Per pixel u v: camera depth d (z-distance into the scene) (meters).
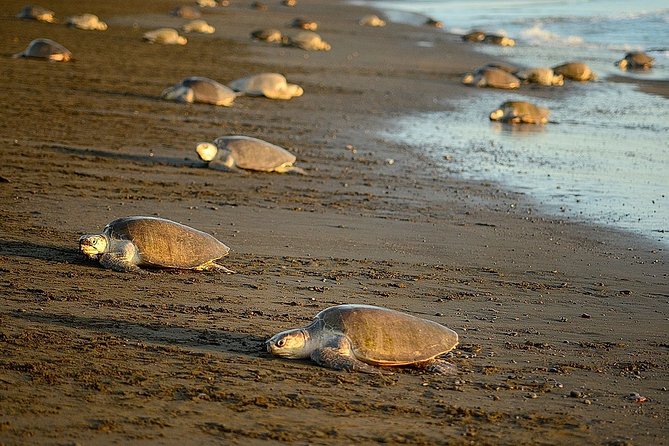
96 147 22.22
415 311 11.85
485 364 10.04
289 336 9.59
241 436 7.55
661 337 11.48
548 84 43.16
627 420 8.67
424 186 20.64
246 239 15.13
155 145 23.12
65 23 55.91
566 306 12.66
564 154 25.62
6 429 7.28
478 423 8.32
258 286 12.50
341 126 28.59
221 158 20.72
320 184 20.17
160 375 8.84
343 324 9.64
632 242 16.52
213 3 85.62
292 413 8.17
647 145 27.47
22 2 69.44
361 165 22.67
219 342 10.04
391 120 30.66
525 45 61.00
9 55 38.56
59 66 36.84
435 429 8.08
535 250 15.72
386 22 76.25
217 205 17.44
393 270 13.91
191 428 7.63
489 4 100.19
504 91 40.53
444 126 30.06
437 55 53.62
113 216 15.87
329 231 16.11
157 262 12.72
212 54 46.66
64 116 26.09
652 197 20.30
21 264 12.54
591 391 9.43
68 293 11.39
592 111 35.12
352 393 8.80
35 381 8.40
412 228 16.75
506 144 26.98
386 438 7.78
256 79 33.75
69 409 7.82
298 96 34.72
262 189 19.16
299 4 95.00
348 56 50.66
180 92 30.58
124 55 42.78
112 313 10.76
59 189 17.67
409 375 9.54
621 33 67.69
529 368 10.02
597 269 14.72
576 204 19.45
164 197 17.77
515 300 12.79
